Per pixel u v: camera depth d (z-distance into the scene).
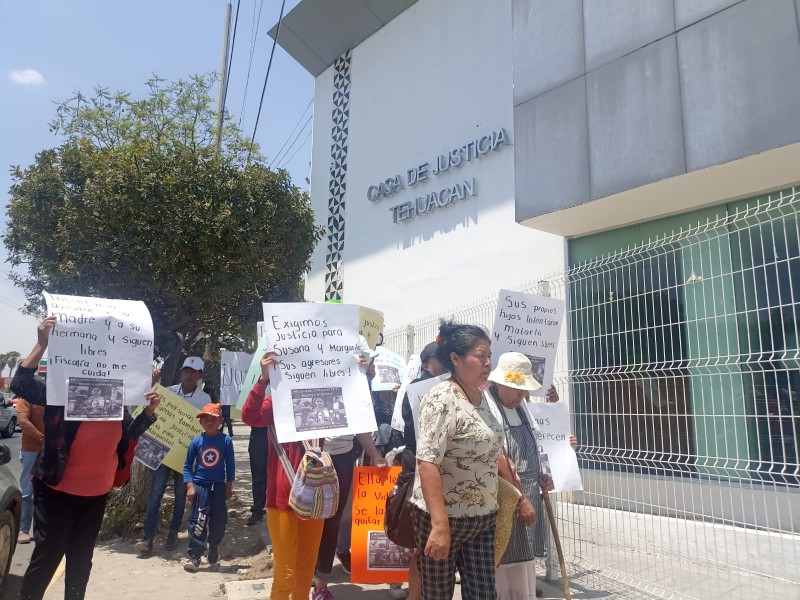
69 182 7.58
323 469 3.79
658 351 5.17
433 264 10.35
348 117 13.15
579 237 8.05
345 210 12.86
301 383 3.79
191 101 9.99
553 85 7.23
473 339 3.18
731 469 4.52
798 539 4.11
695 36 5.93
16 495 5.24
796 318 4.72
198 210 7.05
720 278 5.21
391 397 5.77
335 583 5.30
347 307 4.03
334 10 12.58
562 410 4.66
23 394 3.72
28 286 8.48
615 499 5.23
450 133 10.30
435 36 10.91
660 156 6.09
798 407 4.74
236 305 8.64
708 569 4.49
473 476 3.07
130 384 3.88
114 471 3.94
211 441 5.93
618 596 4.80
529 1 7.65
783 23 5.33
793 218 4.86
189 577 5.50
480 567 3.09
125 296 7.39
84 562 3.85
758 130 5.39
